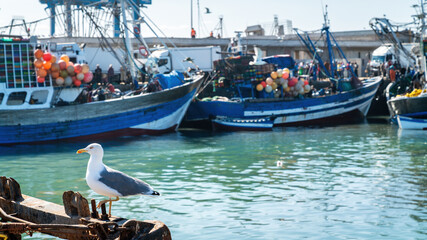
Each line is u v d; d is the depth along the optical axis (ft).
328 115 136.67
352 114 143.84
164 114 111.34
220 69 131.03
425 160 72.64
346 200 50.49
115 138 103.55
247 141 98.07
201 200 50.96
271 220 43.93
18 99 99.19
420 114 113.91
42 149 89.76
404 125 116.47
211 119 119.34
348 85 146.51
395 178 60.44
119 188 23.94
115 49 155.74
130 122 106.32
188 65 161.27
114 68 153.17
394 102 117.19
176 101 113.09
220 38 199.93
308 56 229.04
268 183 58.70
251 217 44.80
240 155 79.87
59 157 80.02
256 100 126.11
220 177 62.34
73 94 102.01
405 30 204.74
